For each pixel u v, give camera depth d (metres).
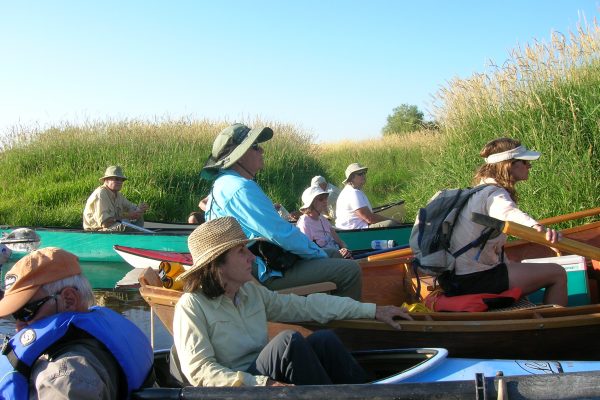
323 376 2.84
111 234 8.83
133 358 2.42
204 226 2.96
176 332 2.95
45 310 2.33
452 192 3.99
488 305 3.91
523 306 3.99
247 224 4.01
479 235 3.89
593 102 8.18
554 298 4.09
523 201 7.78
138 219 9.93
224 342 2.97
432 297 4.19
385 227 8.23
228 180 4.08
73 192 12.17
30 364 2.23
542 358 3.78
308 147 18.08
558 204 7.51
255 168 4.24
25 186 12.80
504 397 2.37
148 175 13.06
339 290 4.12
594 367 3.09
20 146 14.43
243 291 3.13
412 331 3.57
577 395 2.34
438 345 3.62
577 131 7.89
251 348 3.05
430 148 11.91
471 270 3.97
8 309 2.30
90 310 2.46
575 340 3.75
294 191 15.66
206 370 2.83
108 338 2.34
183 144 15.20
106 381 2.26
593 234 5.45
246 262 2.99
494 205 3.78
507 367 3.10
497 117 9.22
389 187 19.20
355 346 3.67
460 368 3.09
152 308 3.95
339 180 19.56
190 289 2.98
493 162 3.97
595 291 4.84
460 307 3.90
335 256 4.94
